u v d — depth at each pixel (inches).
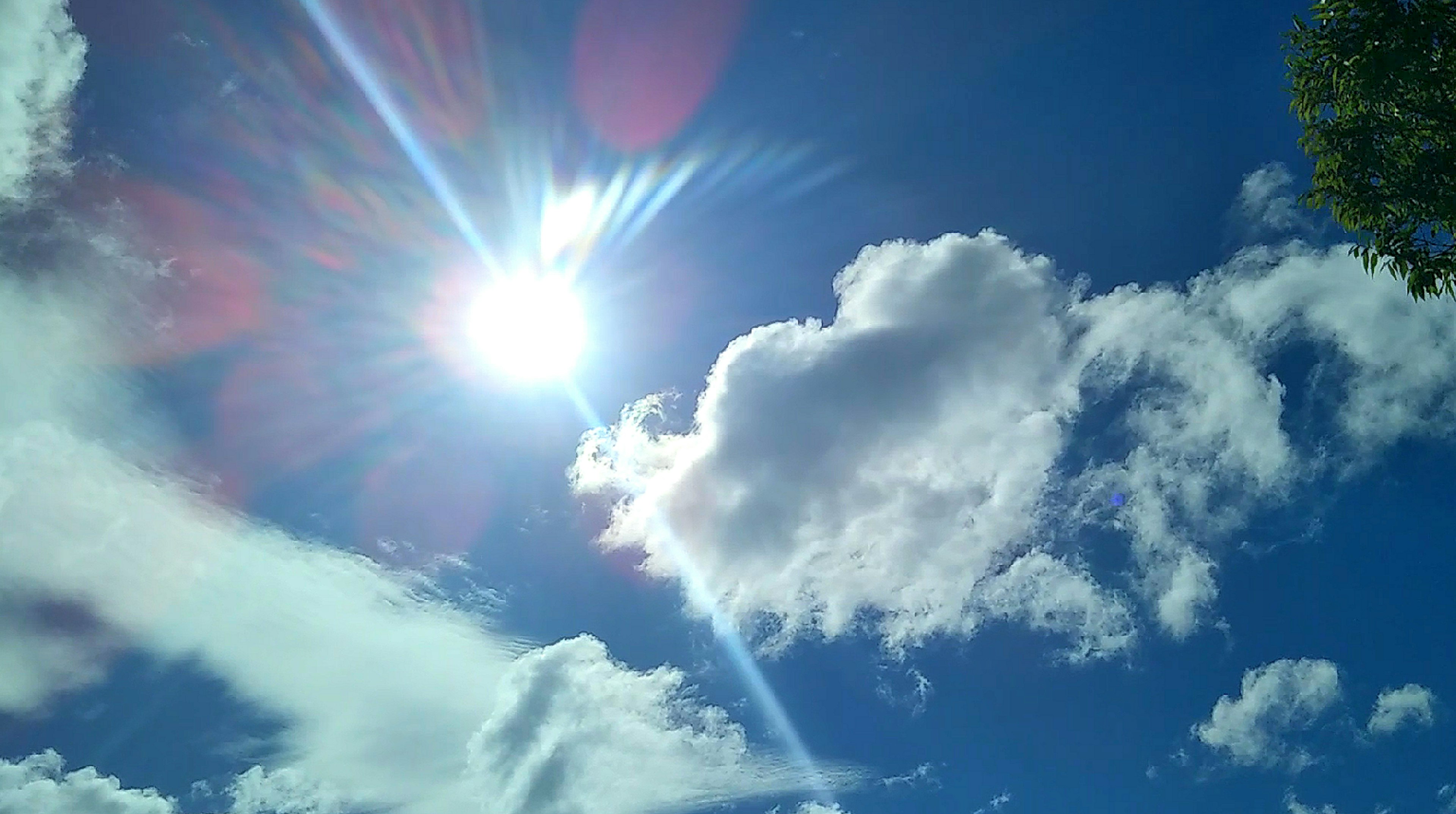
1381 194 677.9
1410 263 686.5
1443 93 645.9
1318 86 701.9
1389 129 674.8
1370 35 652.1
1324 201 713.6
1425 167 661.3
